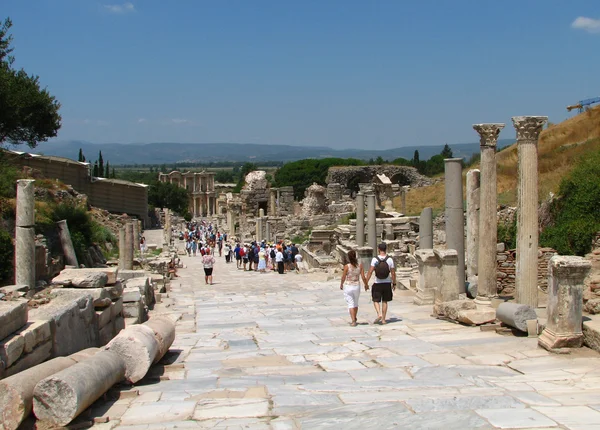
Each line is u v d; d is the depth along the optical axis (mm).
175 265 39938
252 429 6453
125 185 68688
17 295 11430
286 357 10898
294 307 19125
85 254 32312
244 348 11984
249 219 75250
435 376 8938
